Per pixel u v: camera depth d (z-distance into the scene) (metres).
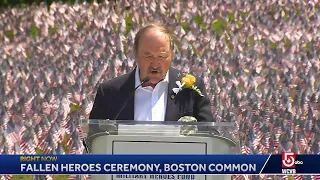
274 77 38.34
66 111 34.78
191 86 17.50
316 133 32.59
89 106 35.34
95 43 43.66
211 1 49.16
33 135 32.22
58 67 40.75
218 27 46.38
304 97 35.94
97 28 46.25
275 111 34.69
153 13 48.34
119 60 40.84
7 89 37.78
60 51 43.25
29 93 36.84
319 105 35.44
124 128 15.68
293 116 33.97
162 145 15.62
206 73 38.78
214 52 41.97
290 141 31.70
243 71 39.28
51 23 47.38
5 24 47.69
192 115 17.55
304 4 48.41
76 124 33.25
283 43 43.56
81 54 42.38
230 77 38.53
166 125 15.64
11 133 32.47
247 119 33.97
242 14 47.88
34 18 48.16
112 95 17.66
